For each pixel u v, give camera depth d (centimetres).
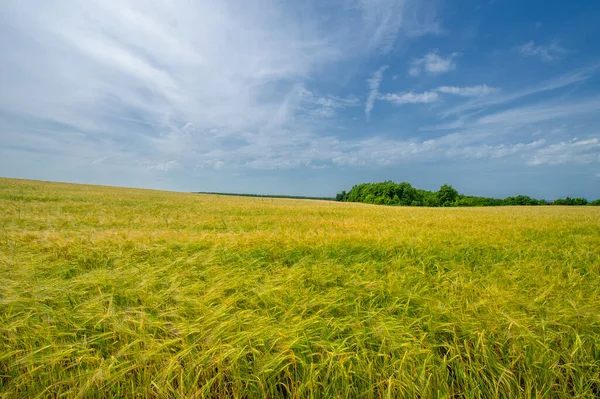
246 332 229
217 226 891
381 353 219
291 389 208
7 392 196
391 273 389
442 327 257
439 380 208
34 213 1059
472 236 676
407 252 532
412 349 220
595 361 225
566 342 242
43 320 255
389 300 321
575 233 809
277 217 1202
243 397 204
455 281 370
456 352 233
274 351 227
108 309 264
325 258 473
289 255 494
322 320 261
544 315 278
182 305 280
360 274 402
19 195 1856
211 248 500
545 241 656
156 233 631
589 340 243
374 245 559
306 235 616
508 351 234
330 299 306
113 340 241
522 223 1004
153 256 467
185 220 1015
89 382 190
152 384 200
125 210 1342
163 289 323
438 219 1169
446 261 492
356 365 216
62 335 237
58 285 325
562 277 416
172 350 222
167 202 2012
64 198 1862
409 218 1225
